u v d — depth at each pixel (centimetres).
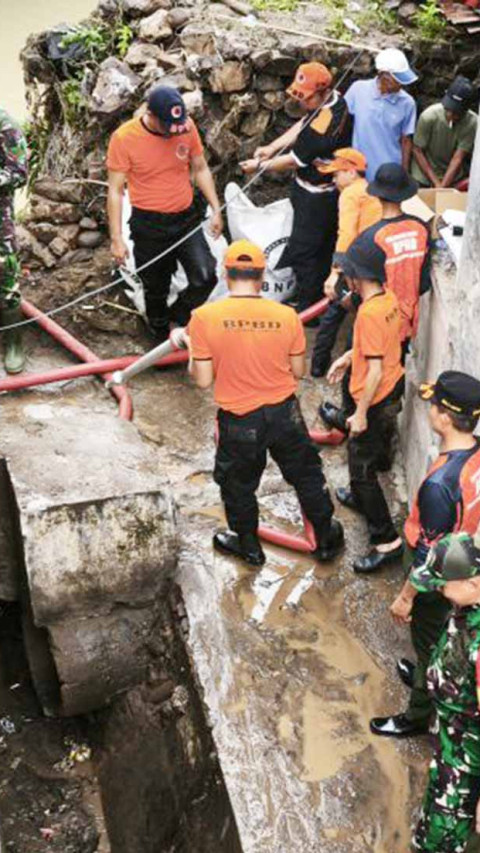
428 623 403
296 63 670
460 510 385
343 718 451
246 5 720
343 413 575
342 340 668
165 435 600
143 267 604
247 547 516
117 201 588
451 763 361
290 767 429
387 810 416
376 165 622
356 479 502
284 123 690
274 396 465
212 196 609
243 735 442
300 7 726
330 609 502
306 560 527
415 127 633
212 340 448
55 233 681
